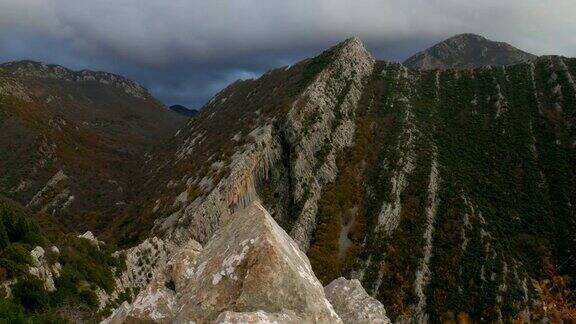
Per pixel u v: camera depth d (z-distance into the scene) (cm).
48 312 3156
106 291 4706
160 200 10556
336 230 8750
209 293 888
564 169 9569
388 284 7581
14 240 4300
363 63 13812
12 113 17662
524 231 8344
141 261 6531
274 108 11694
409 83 13438
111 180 16612
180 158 14688
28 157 15412
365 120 11606
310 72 13288
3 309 2344
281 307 846
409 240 8231
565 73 12356
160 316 1030
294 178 9644
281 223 9081
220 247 1022
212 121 16988
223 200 9000
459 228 8275
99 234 10750
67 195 14238
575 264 7162
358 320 1360
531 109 11619
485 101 12438
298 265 952
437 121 11681
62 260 4484
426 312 7138
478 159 10312
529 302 6906
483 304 7025
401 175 9594
